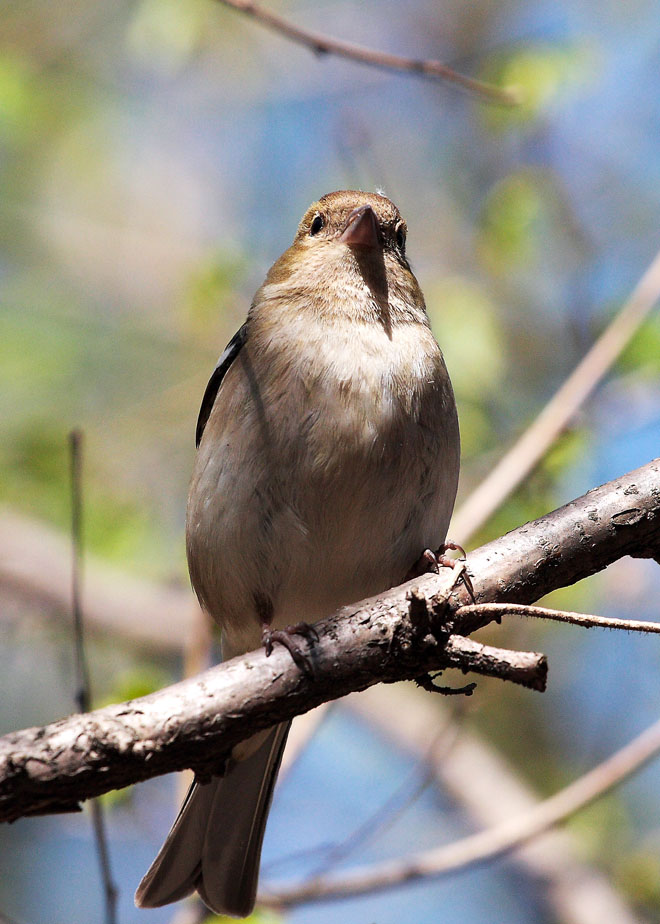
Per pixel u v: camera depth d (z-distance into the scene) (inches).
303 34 337.7
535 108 476.1
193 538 303.1
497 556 239.0
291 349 290.0
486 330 498.3
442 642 219.1
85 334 603.8
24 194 632.4
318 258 309.0
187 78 652.1
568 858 492.4
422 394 290.5
